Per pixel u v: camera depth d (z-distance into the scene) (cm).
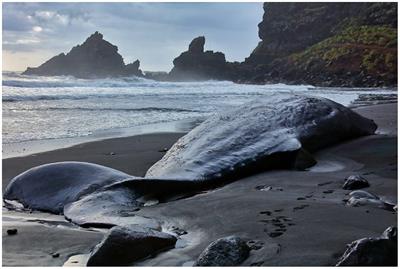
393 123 923
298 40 6638
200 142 608
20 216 472
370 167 576
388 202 429
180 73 6306
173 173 540
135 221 413
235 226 378
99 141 909
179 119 1310
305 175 552
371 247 281
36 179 545
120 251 319
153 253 328
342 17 6469
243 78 6084
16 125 1092
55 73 5006
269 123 639
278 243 328
